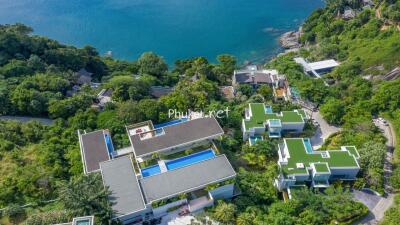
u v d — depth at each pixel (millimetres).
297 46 180875
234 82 119625
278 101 109688
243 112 101188
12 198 72375
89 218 57125
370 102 105250
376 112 104500
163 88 124250
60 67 136750
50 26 196125
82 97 105062
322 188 78938
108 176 72062
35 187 74000
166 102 99312
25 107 102125
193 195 71438
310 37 178125
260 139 90688
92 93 116688
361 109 102500
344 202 74250
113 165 74750
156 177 71562
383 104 104000
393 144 93062
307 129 96250
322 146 91250
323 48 155250
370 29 159750
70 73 131375
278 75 120438
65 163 83188
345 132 95125
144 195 68562
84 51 149250
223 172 71688
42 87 113062
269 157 86500
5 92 104188
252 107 98500
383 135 95625
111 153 83938
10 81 112438
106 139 86875
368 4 182875
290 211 71062
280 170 78750
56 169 78812
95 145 83000
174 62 162875
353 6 182875
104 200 65562
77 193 64562
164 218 68812
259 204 74812
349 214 72250
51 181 75938
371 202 77500
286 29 196250
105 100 112125
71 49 146625
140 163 78250
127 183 70375
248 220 66312
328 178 79875
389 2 166375
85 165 78188
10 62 123750
